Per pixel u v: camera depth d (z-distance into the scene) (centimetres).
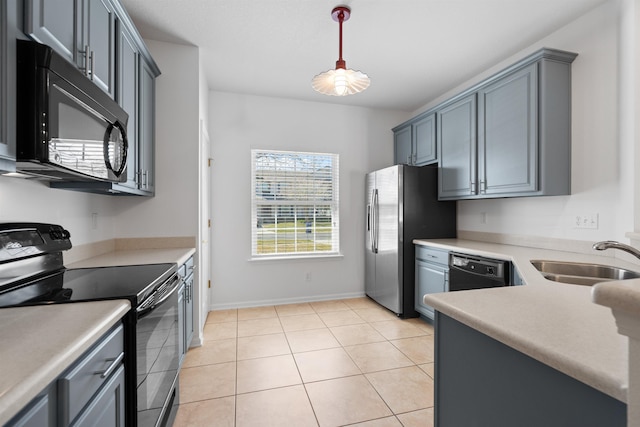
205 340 267
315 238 387
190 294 238
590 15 212
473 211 320
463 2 204
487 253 231
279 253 374
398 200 326
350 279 397
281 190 375
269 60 281
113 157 148
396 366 224
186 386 199
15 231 130
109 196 234
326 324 305
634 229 185
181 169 253
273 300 368
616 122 197
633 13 185
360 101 384
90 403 82
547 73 217
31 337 76
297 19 222
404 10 212
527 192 227
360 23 226
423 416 171
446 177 313
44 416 65
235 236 355
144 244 246
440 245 284
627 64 189
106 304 102
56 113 104
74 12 129
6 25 91
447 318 93
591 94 211
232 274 354
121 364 106
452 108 304
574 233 223
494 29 234
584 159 215
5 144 90
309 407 178
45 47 97
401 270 324
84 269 162
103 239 224
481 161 267
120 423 103
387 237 344
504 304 88
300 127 378
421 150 354
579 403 56
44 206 159
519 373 69
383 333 283
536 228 253
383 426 163
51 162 101
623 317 42
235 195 355
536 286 110
